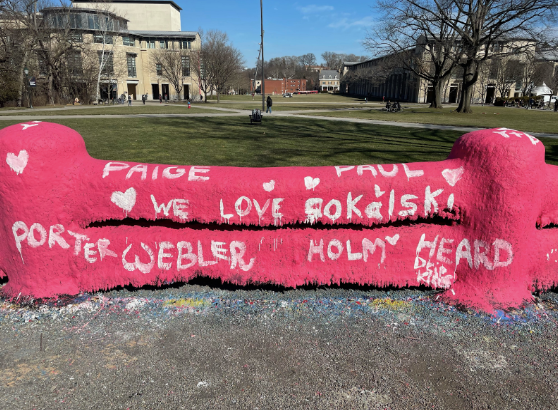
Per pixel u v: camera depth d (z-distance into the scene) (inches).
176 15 3080.7
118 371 92.1
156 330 108.2
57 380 89.0
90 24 2198.6
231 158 373.1
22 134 113.8
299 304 121.3
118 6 2856.8
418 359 97.7
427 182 118.1
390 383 89.4
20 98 1546.5
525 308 119.0
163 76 2536.9
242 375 91.3
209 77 2409.0
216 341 103.7
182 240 122.3
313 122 853.8
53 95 1795.0
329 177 119.0
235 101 2556.6
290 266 124.6
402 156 388.5
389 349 101.2
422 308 119.5
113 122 792.9
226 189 117.6
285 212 119.8
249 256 123.7
